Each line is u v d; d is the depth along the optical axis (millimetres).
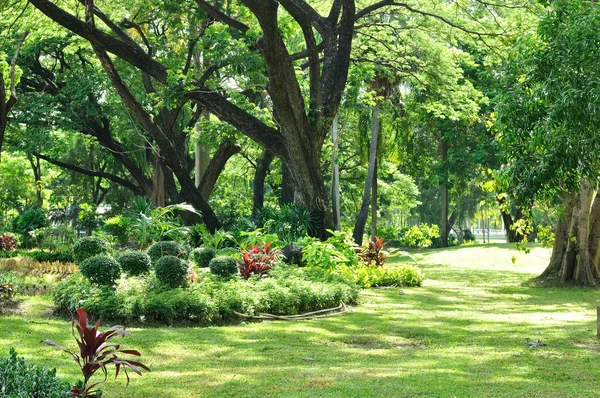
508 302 16609
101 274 12938
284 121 21016
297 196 22625
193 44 25516
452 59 30578
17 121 32906
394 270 20781
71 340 9781
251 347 9953
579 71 11672
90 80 32281
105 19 24250
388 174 51594
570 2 12109
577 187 12586
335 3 23484
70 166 37094
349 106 31500
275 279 14969
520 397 6910
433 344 10594
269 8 18562
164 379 7695
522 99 12945
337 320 13125
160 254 16188
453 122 39656
